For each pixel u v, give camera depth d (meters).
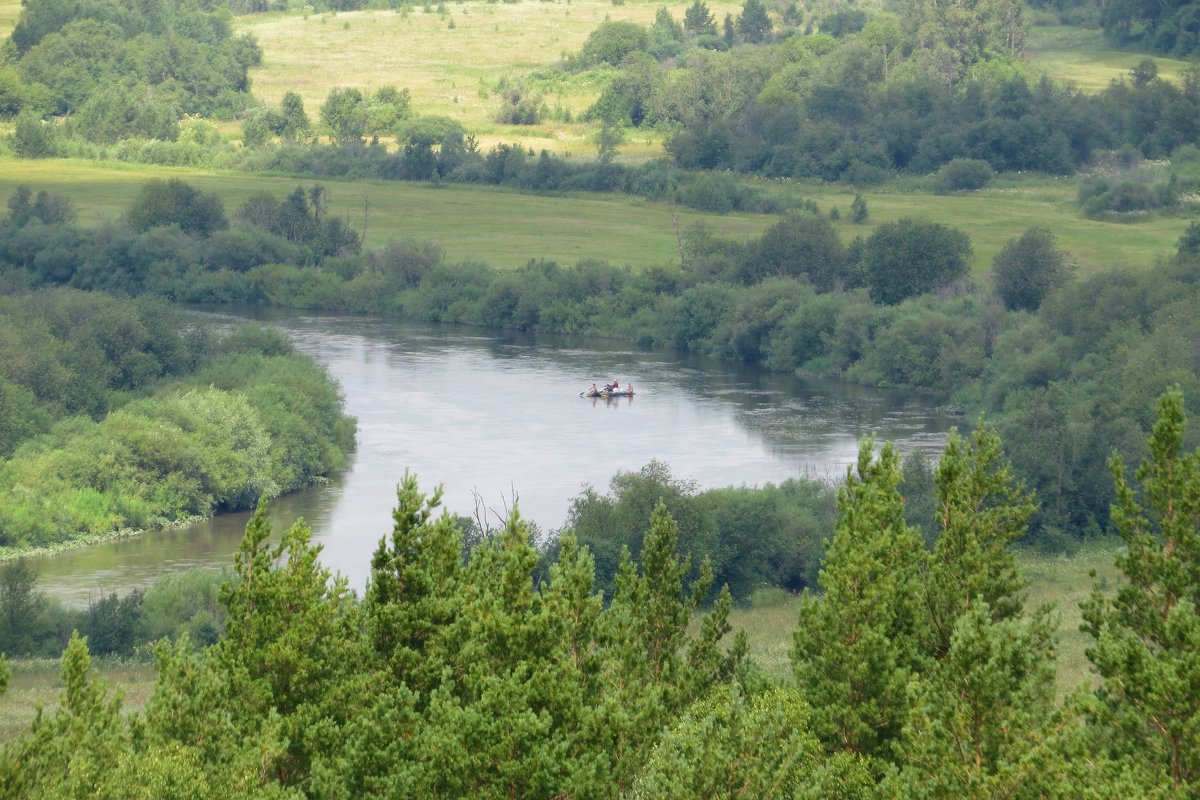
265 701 82.81
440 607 89.81
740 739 74.12
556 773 75.81
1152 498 82.06
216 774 76.38
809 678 86.69
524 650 83.75
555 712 80.81
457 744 76.50
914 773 73.00
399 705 81.81
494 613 84.00
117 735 77.94
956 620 80.31
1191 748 70.94
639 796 76.69
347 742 80.12
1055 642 83.75
